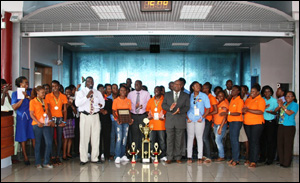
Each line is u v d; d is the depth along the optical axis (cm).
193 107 642
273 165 630
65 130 686
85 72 1398
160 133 668
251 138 611
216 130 666
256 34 791
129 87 877
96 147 642
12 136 632
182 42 1159
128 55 1395
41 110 593
